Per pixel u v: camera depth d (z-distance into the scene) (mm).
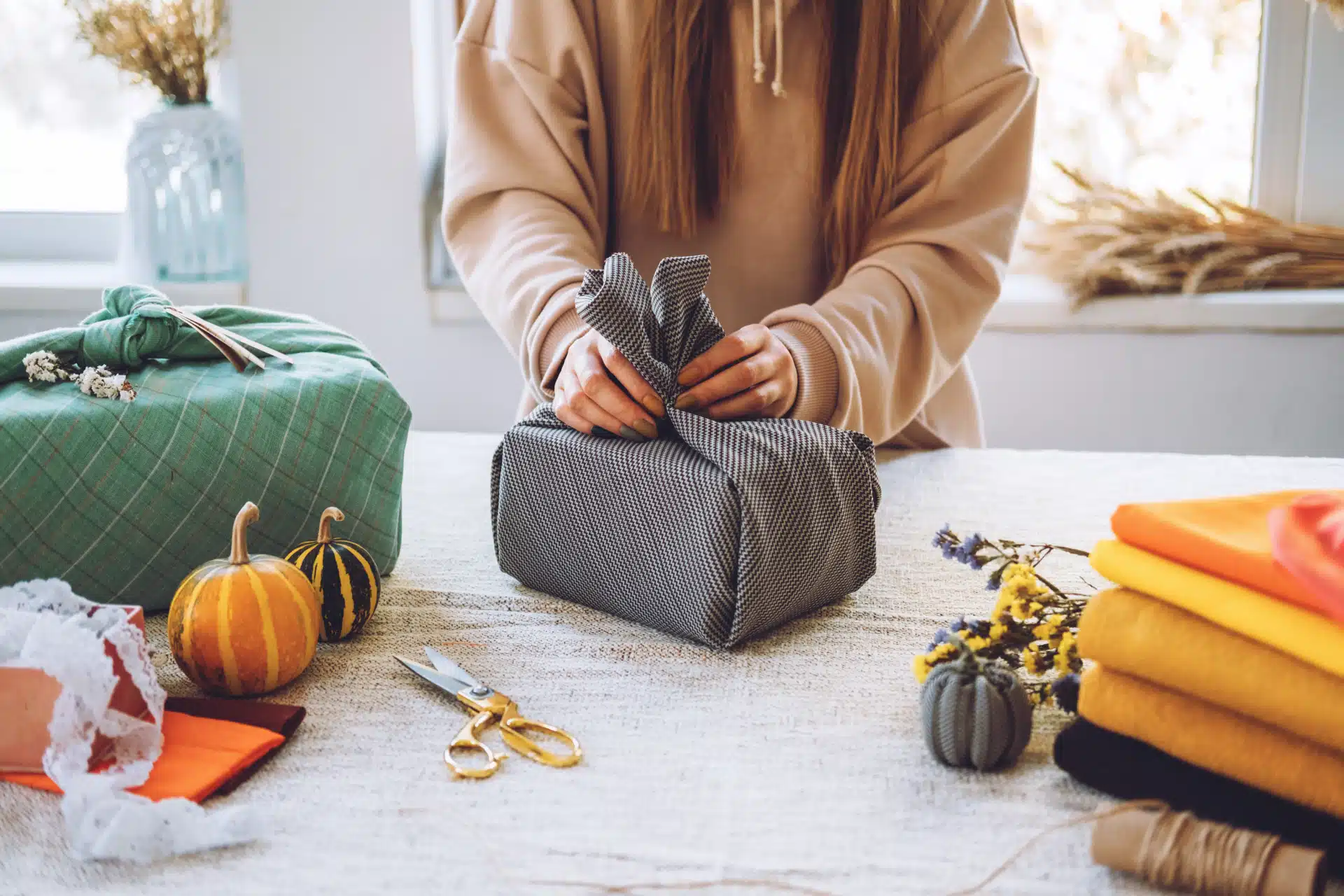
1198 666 557
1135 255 2014
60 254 2312
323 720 697
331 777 629
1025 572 698
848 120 1155
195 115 2021
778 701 718
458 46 1237
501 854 556
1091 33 2086
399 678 756
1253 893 499
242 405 859
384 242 2037
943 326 1134
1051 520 1054
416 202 2016
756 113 1175
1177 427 2047
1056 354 2043
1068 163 2131
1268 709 537
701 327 861
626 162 1220
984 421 2088
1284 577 541
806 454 808
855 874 541
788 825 581
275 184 2018
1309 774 532
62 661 598
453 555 992
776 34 1146
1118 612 590
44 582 680
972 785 621
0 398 835
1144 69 2082
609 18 1196
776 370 903
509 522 898
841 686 740
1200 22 2051
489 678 752
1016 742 625
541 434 868
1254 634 541
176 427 836
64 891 530
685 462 791
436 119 2104
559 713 701
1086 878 538
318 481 879
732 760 646
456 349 2088
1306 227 2027
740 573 771
